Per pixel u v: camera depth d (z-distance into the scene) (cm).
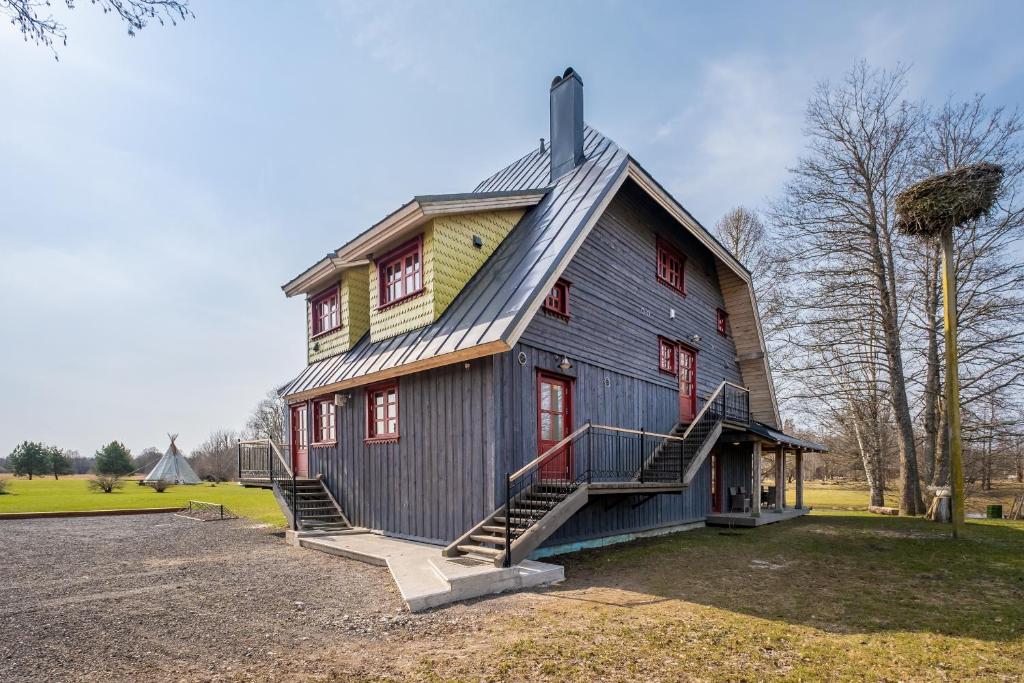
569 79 1252
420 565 778
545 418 974
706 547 1087
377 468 1125
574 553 991
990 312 1916
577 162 1213
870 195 2089
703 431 1383
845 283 2098
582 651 481
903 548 1084
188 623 562
